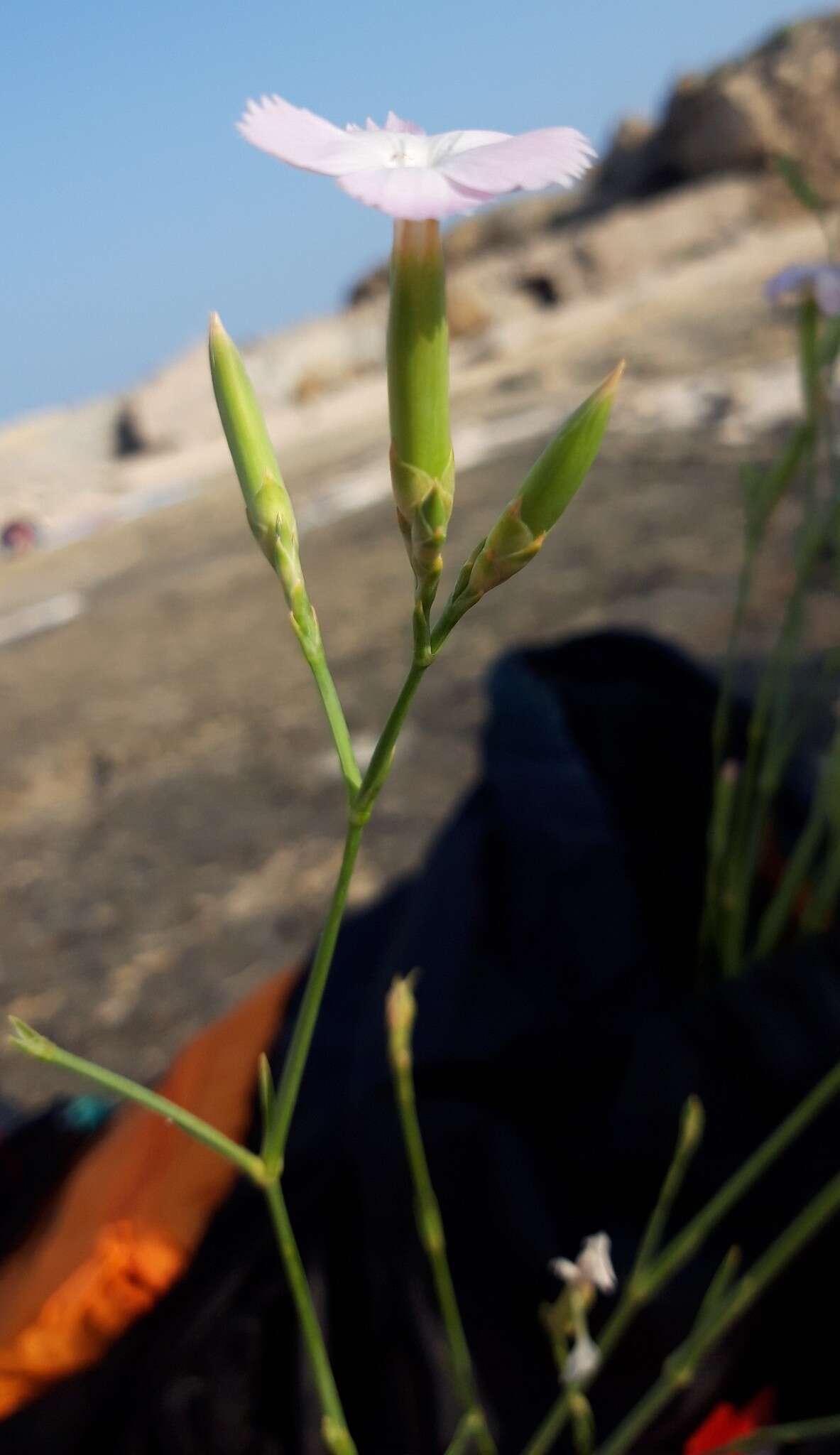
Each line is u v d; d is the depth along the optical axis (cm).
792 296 18
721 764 22
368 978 25
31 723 70
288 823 48
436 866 23
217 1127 22
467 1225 18
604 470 89
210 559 108
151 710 66
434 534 8
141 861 48
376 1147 19
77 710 70
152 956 41
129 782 57
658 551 68
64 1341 20
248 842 47
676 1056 18
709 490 78
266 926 41
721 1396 17
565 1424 17
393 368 8
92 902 46
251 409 9
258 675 68
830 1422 13
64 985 40
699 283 229
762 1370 17
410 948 22
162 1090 24
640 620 58
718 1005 18
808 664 32
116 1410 20
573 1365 13
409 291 8
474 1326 18
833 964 19
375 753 9
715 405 100
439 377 8
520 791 22
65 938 43
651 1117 18
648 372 127
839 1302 17
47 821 54
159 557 119
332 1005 25
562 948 21
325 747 55
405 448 8
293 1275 11
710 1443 17
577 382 140
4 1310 20
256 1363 19
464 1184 18
